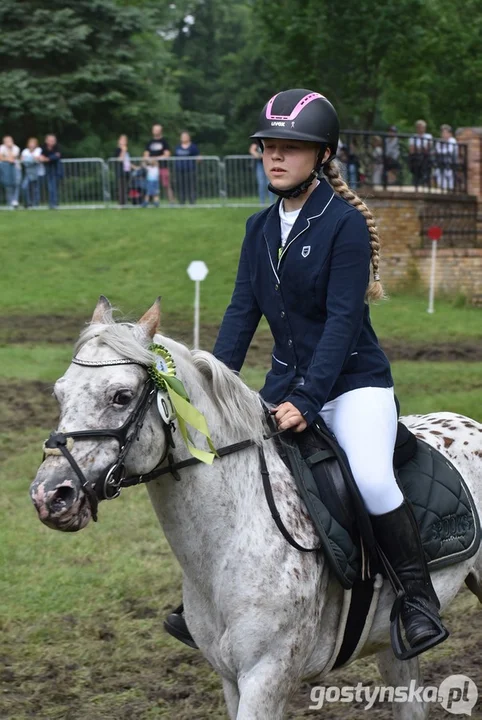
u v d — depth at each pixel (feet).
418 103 137.18
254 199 108.47
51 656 24.75
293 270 16.52
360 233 16.35
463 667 23.85
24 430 45.83
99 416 14.37
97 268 87.45
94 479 14.19
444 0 131.54
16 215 104.94
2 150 108.47
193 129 194.08
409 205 87.56
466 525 18.31
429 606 16.90
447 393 50.42
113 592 28.55
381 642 17.99
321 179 16.94
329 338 16.03
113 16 152.25
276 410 16.24
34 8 149.69
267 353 63.98
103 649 25.13
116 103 155.43
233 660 15.72
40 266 87.86
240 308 17.65
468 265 84.79
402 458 17.94
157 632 26.16
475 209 95.30
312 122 16.35
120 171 109.09
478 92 134.72
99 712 22.03
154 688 23.20
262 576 15.61
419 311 78.07
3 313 75.87
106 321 15.61
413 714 19.31
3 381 54.95
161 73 193.06
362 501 16.57
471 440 19.72
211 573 15.89
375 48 117.19
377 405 16.85
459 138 96.78
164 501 15.85
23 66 151.84
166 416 14.92
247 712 15.35
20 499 36.91
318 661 17.03
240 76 220.43
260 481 16.28
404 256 87.30
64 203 109.70
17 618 26.86
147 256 89.76
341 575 16.07
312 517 16.16
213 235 94.58
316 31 117.60
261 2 120.26
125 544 32.76
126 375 14.56
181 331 68.95
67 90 151.53
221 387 16.20
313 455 16.75
